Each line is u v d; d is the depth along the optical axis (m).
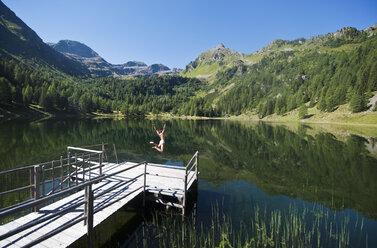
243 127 71.19
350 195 13.22
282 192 13.60
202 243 7.58
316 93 124.50
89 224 6.04
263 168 19.86
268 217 9.91
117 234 8.24
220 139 39.69
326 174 17.95
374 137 41.47
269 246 7.43
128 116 148.25
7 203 10.66
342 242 7.82
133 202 10.19
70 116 111.31
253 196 12.79
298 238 8.01
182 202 9.58
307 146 31.69
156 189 10.10
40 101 108.94
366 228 9.00
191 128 63.97
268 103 145.00
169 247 7.35
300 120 109.38
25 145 26.30
